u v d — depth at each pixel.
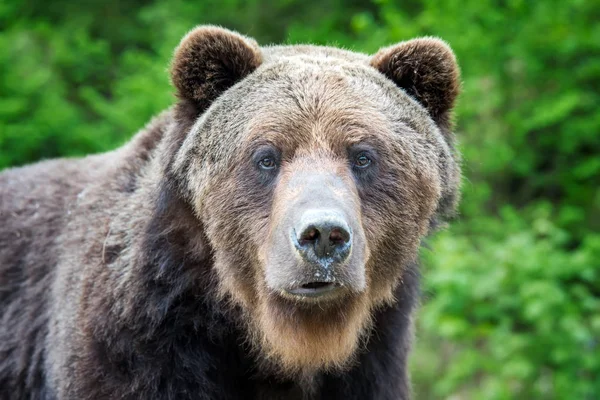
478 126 22.02
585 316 18.38
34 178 10.82
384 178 8.21
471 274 17.42
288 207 7.50
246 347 8.70
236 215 8.16
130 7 27.38
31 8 26.66
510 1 21.36
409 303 9.16
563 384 16.83
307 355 8.17
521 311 17.33
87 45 25.05
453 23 21.53
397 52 8.88
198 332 8.49
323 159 7.91
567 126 21.52
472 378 18.67
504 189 22.41
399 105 8.52
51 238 9.88
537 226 18.53
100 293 8.53
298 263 7.23
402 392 9.19
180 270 8.42
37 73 23.30
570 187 21.98
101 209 9.27
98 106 22.55
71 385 8.45
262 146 8.05
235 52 8.62
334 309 8.01
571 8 21.81
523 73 22.16
